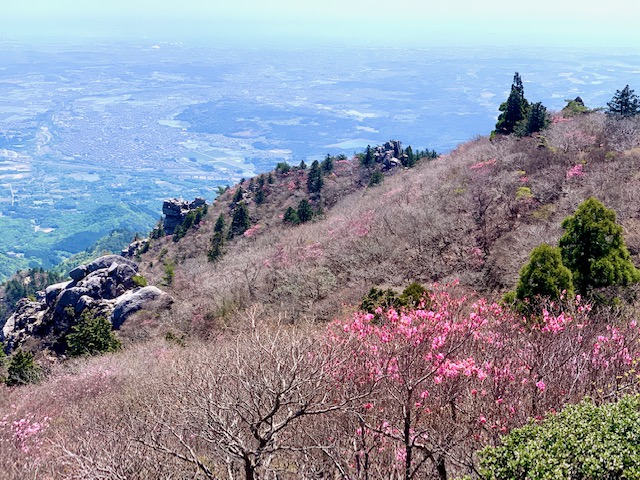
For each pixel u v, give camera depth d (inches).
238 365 281.0
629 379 314.7
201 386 295.0
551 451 219.3
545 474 209.3
